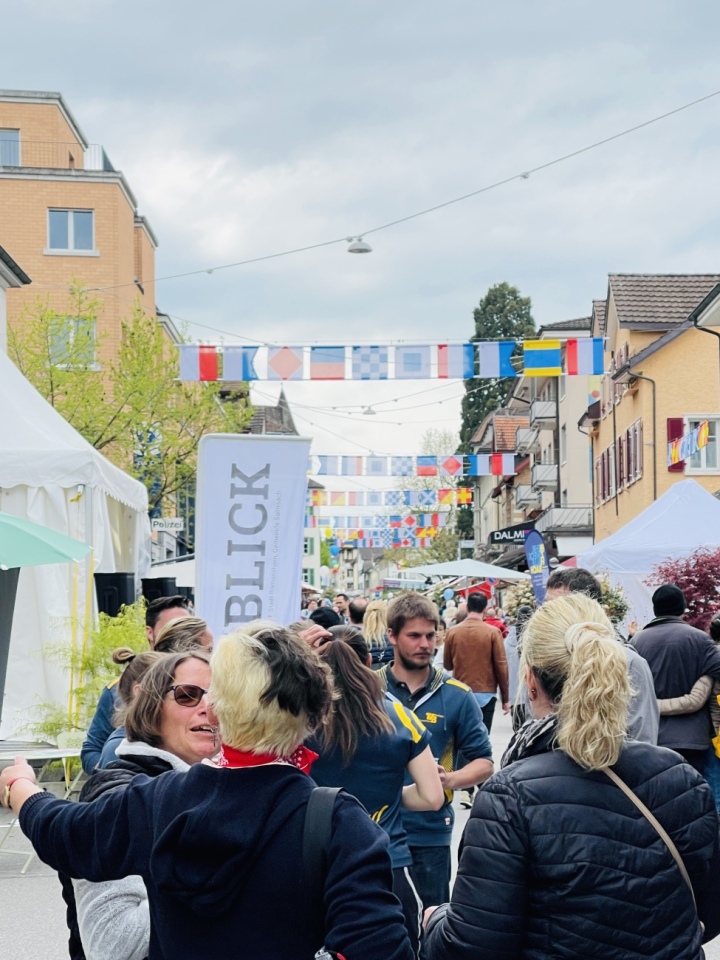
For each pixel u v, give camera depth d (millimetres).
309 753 2857
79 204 39312
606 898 2883
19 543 7602
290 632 2867
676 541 13789
